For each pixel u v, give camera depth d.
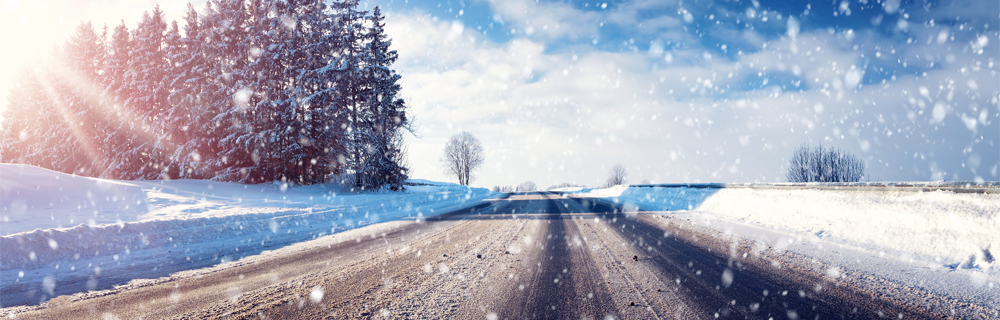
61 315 3.51
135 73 34.06
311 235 9.20
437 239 8.18
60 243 6.39
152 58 34.88
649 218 12.17
